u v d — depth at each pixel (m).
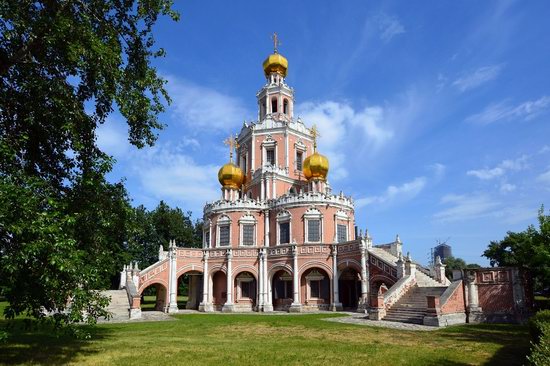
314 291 46.97
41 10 15.62
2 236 12.91
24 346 17.69
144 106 17.50
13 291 13.15
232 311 46.62
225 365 14.04
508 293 28.39
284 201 50.09
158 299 50.69
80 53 15.05
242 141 60.62
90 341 19.61
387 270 38.84
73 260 13.18
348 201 51.25
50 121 15.76
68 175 17.58
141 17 18.08
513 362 14.72
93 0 16.84
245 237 51.25
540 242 27.67
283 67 64.38
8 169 13.62
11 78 15.33
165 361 14.68
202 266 49.53
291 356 15.69
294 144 57.38
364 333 22.97
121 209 18.23
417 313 29.97
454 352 16.67
